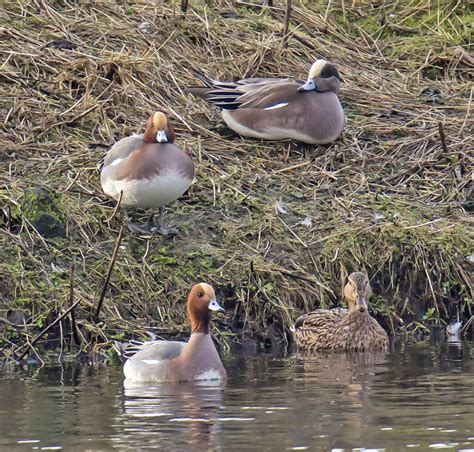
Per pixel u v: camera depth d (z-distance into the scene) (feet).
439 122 54.39
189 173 46.98
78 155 51.88
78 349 42.88
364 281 44.98
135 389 36.96
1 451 29.94
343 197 51.88
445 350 43.47
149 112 55.83
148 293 45.47
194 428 31.73
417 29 67.21
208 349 38.68
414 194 52.65
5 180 49.55
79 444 30.40
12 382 38.29
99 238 47.65
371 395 35.35
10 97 54.95
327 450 29.53
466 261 48.96
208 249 47.67
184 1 63.21
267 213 50.06
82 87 56.49
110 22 61.52
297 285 46.93
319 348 44.34
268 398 35.22
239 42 62.49
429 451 29.17
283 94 54.95
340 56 63.82
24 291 44.29
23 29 59.72
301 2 67.97
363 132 56.80
